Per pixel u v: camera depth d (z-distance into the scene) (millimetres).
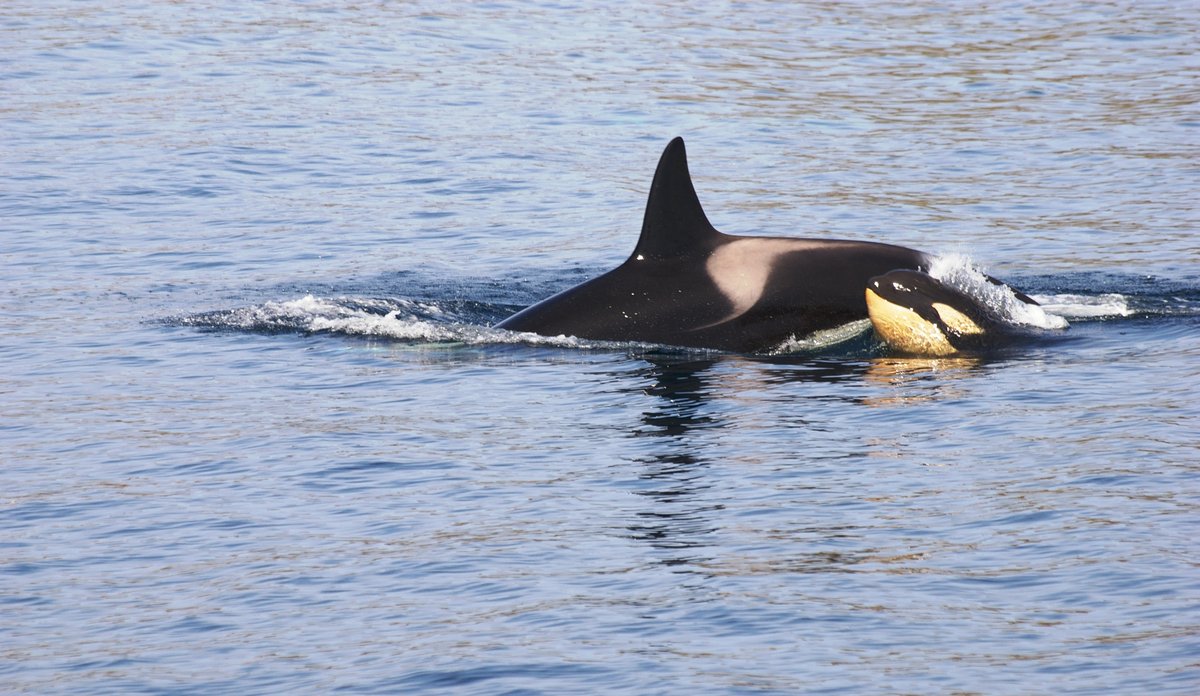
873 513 45906
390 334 73125
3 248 94375
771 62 161750
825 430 55281
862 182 113062
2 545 45938
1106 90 145500
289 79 153500
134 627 39844
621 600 40250
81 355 69938
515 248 96125
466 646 37875
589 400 61031
